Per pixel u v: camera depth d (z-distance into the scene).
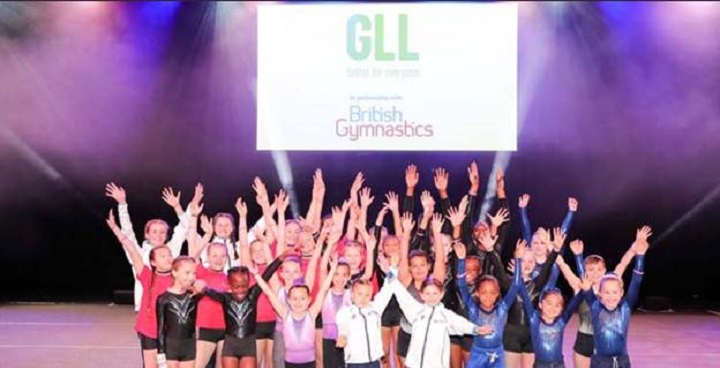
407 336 7.09
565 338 9.95
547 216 11.86
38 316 11.65
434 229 7.02
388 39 11.13
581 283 6.64
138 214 12.18
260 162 11.92
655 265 12.41
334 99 11.19
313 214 8.15
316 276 7.29
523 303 6.71
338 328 6.32
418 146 11.12
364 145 11.16
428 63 11.09
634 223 11.95
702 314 12.13
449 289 7.26
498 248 8.06
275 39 11.26
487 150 11.16
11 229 12.52
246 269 6.61
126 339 9.73
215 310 6.88
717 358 8.78
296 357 6.41
